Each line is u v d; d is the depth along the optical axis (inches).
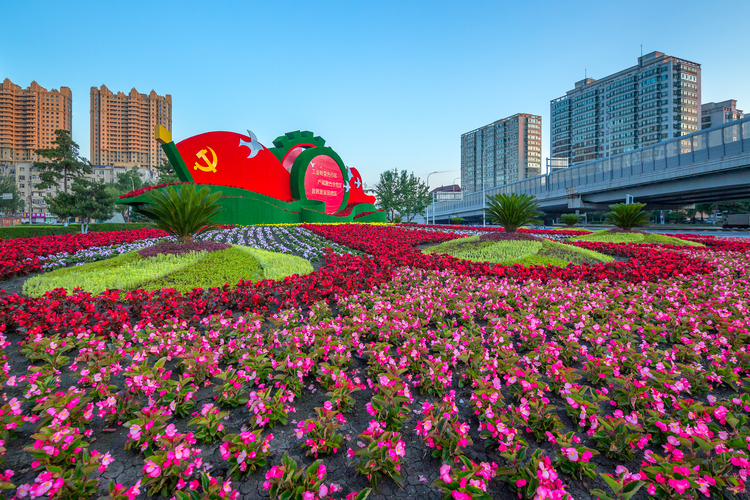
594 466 81.0
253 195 873.5
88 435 91.5
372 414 99.2
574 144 4857.3
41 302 187.8
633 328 164.4
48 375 116.7
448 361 135.8
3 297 187.8
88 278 249.4
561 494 71.6
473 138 6082.7
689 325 172.7
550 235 829.2
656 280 276.1
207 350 133.3
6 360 127.6
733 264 334.3
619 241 608.1
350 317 182.7
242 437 84.3
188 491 74.4
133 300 192.9
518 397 114.0
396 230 747.4
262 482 83.4
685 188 1366.9
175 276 269.0
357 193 1305.4
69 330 161.0
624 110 4222.4
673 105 3833.7
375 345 137.9
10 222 2470.5
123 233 586.9
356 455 91.4
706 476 74.1
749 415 105.3
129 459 88.4
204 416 93.6
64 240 478.3
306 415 108.8
